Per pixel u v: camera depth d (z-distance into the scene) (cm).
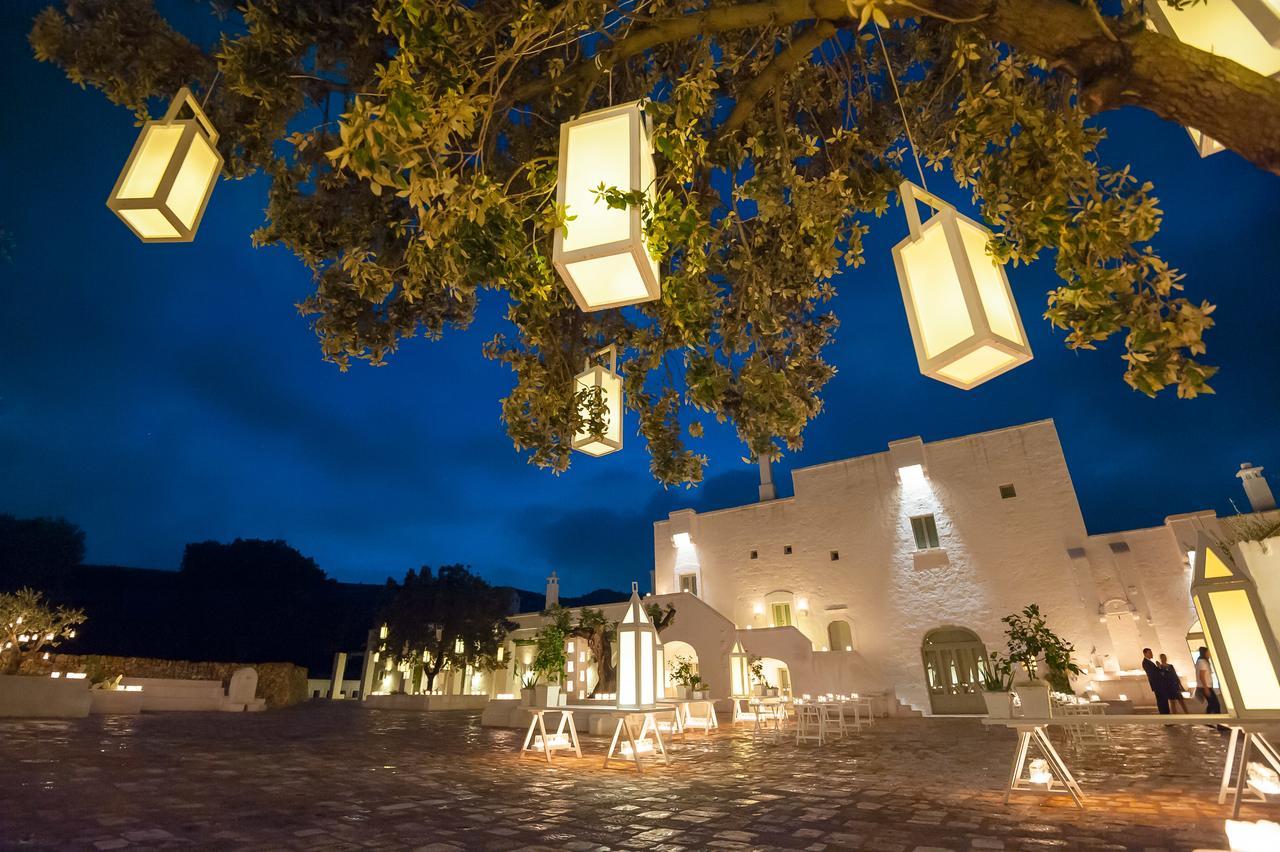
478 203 239
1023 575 2109
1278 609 640
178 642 3666
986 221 275
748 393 410
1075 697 1269
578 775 854
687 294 319
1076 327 238
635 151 227
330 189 477
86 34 389
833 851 479
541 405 424
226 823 537
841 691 2166
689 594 2327
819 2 264
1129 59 192
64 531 3350
